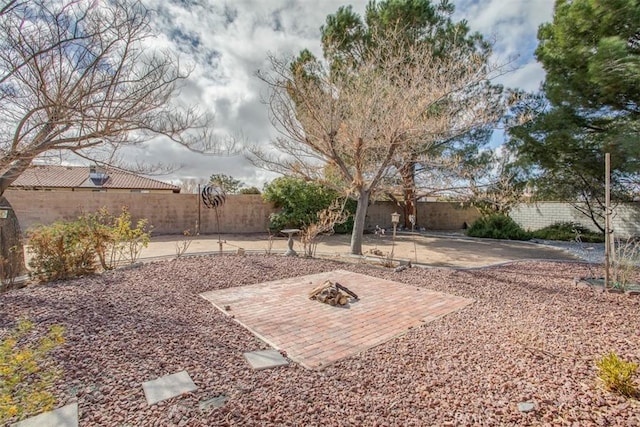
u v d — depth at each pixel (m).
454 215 21.44
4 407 1.92
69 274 6.20
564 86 11.21
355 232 9.91
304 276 7.12
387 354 3.49
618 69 9.14
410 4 12.45
